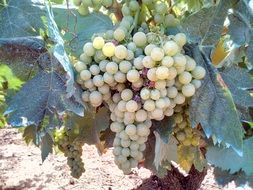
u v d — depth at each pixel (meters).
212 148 0.31
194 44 0.28
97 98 0.26
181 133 0.32
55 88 0.27
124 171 0.28
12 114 0.26
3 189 0.93
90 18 0.32
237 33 0.29
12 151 1.09
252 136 0.30
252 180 0.30
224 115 0.28
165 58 0.24
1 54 0.27
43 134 0.27
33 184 0.96
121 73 0.25
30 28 0.29
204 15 0.28
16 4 0.29
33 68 0.27
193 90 0.26
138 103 0.26
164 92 0.25
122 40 0.27
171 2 0.32
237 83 0.29
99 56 0.26
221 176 0.31
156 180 0.76
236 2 0.28
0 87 0.34
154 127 0.30
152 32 0.27
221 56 0.31
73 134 0.35
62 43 0.28
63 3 0.34
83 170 0.42
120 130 0.27
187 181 0.73
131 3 0.29
